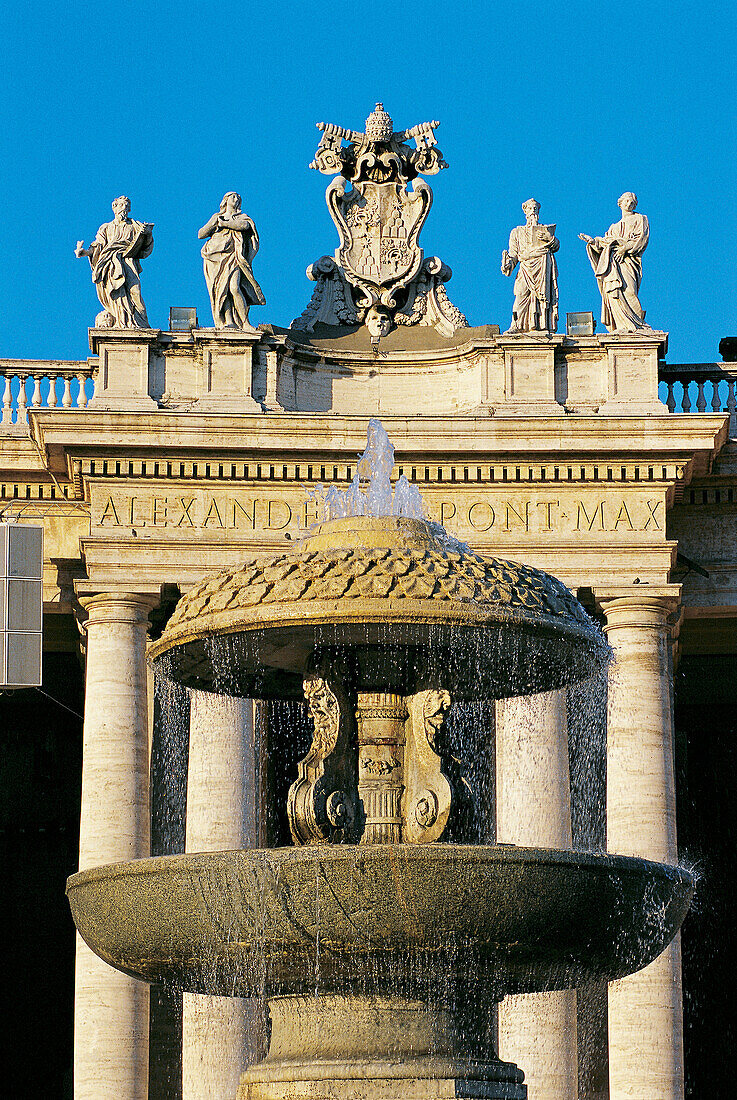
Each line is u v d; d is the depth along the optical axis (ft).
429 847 97.71
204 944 101.71
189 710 242.17
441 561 105.60
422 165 256.93
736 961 292.81
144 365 235.81
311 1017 104.83
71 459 230.68
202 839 220.64
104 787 222.69
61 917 304.71
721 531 248.73
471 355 241.55
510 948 100.78
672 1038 216.74
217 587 108.37
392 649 109.91
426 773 108.88
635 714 226.58
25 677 230.68
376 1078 100.83
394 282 251.39
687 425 230.27
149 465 230.68
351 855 97.19
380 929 98.48
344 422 230.89
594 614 237.25
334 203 254.68
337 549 105.70
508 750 225.15
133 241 239.91
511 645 108.06
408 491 123.95
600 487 233.55
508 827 223.30
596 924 102.53
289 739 254.47
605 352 239.09
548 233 242.78
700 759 301.63
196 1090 212.64
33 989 302.25
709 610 247.91
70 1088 300.20
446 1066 102.01
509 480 233.55
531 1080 212.43
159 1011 237.45
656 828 223.10
